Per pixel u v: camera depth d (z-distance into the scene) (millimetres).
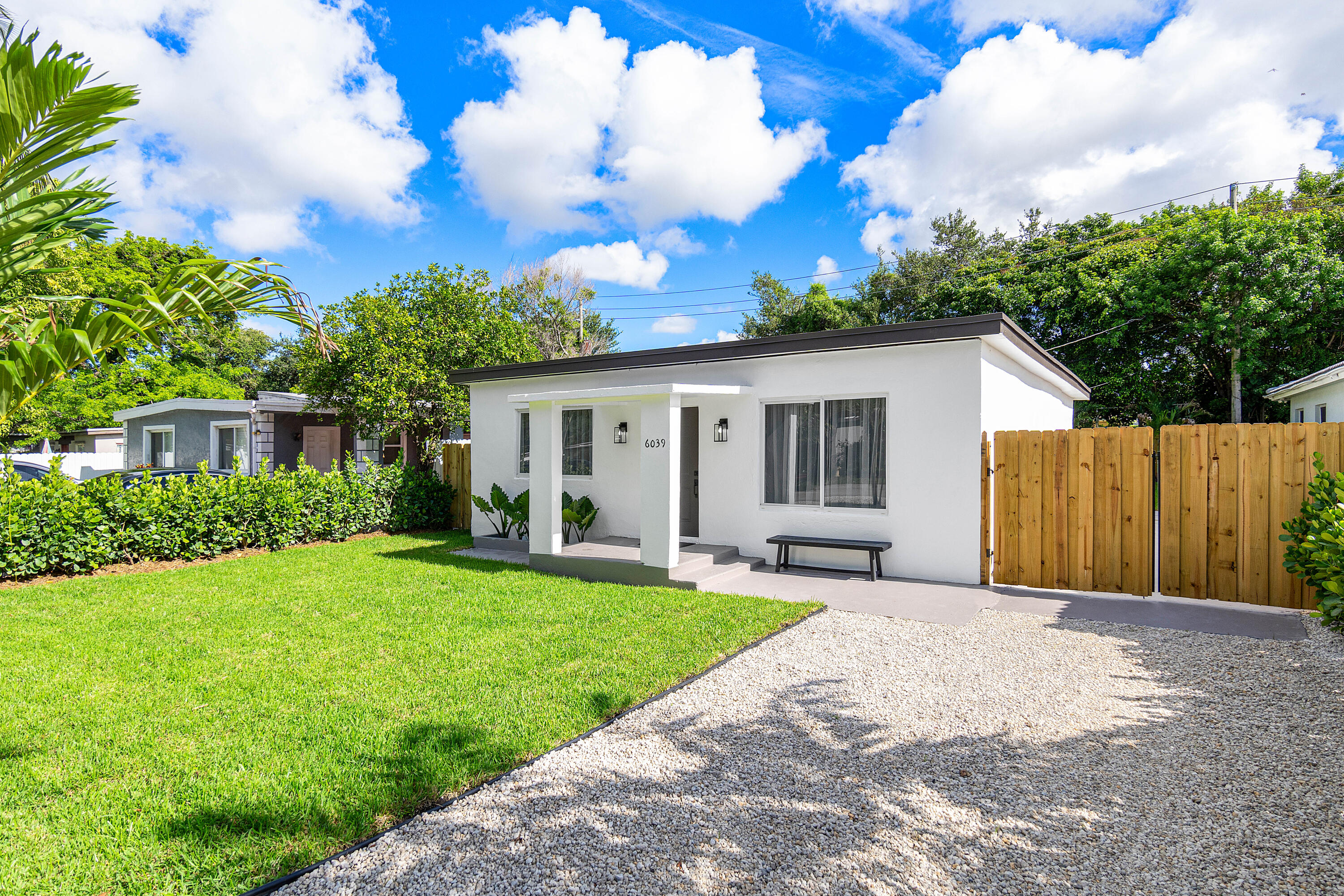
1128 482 7070
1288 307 16891
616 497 10539
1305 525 5719
